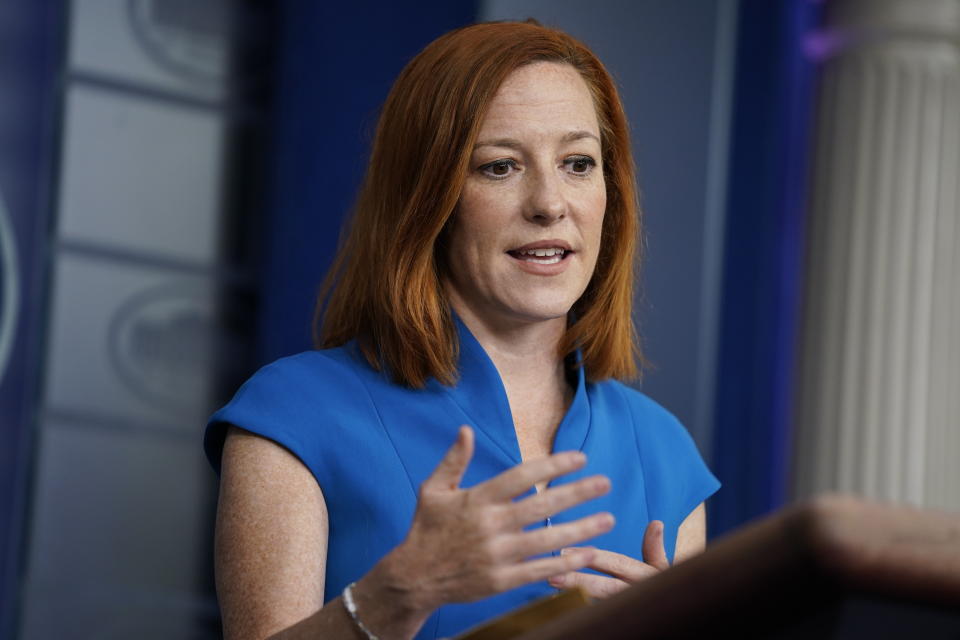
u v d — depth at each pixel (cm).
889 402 1248
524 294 446
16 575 965
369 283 471
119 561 1005
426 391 455
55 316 992
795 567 164
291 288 1080
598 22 1184
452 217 459
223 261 1062
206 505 1041
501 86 454
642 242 534
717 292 1218
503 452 450
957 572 161
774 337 1281
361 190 492
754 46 1277
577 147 455
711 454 1216
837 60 1295
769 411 1271
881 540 161
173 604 1021
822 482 1248
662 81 1209
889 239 1262
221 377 1055
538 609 263
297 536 412
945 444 1258
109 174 1020
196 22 1064
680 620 176
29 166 977
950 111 1282
